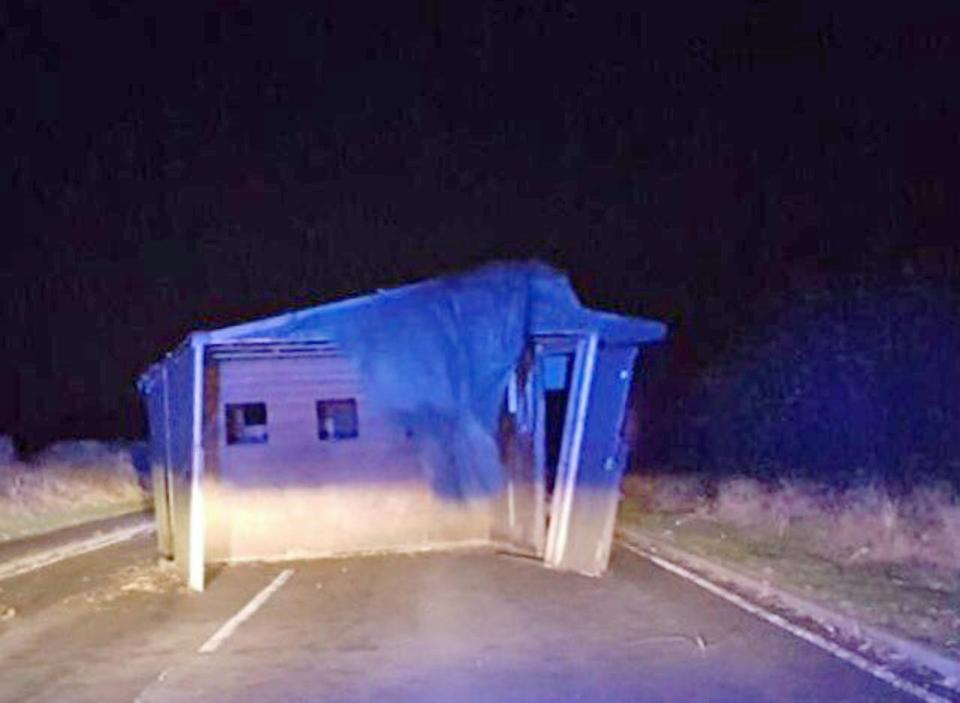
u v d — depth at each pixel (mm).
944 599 10242
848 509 15469
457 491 17203
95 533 21750
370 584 13750
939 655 8109
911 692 7484
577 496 14234
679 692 7730
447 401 16703
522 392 15969
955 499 14727
